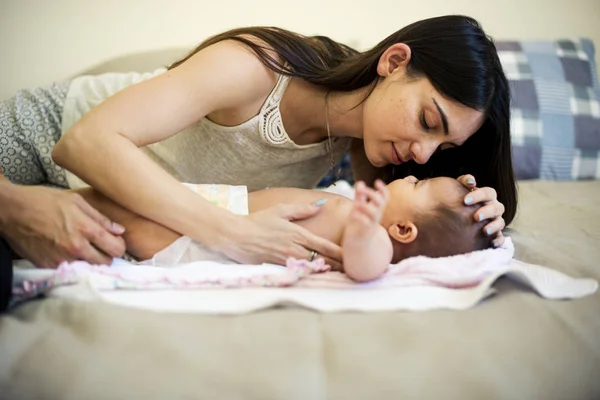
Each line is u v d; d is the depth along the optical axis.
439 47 0.92
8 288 0.67
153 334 0.61
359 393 0.54
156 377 0.55
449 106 0.92
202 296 0.72
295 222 0.93
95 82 1.26
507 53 1.90
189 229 0.82
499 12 2.01
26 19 1.73
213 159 1.13
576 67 1.92
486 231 0.95
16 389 0.54
